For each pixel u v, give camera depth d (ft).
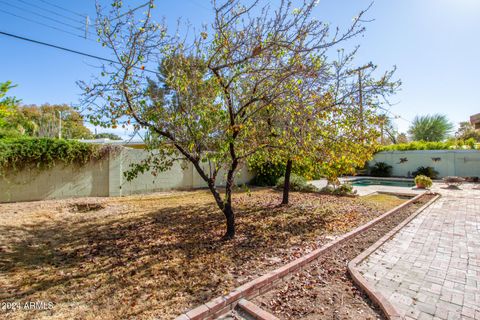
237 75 12.26
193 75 12.56
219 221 18.69
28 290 8.99
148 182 33.83
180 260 11.64
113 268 10.84
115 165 31.04
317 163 17.13
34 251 12.85
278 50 11.74
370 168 64.08
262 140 15.17
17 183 25.62
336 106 14.85
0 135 28.58
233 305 8.31
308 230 16.53
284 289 9.41
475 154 51.65
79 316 7.47
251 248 13.16
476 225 18.31
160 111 12.64
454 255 12.75
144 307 7.93
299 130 13.47
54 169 27.48
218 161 14.11
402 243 14.52
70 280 9.75
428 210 23.49
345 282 9.93
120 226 17.49
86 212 22.18
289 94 12.60
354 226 17.51
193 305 8.01
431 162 56.44
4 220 18.67
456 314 7.86
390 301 8.64
